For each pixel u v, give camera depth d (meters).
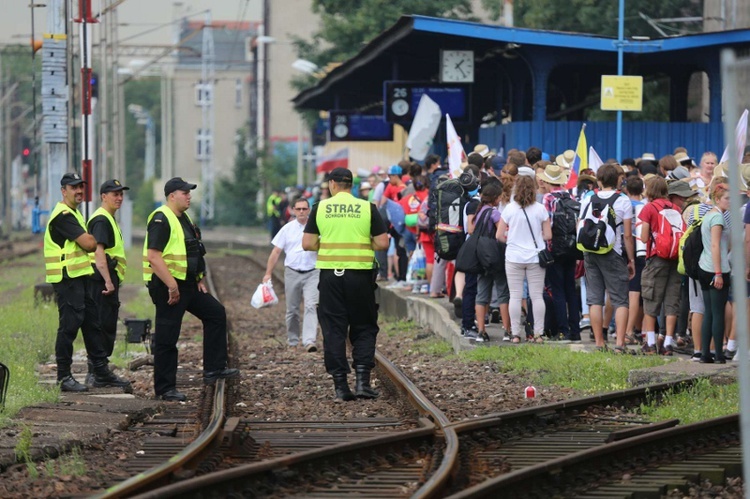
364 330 33.34
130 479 19.72
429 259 52.62
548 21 105.44
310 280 45.16
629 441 23.19
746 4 86.94
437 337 46.69
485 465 22.67
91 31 68.94
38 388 32.53
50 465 22.83
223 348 34.06
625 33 103.19
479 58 73.31
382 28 133.62
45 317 52.81
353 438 26.23
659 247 36.09
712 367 32.72
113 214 34.97
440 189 42.84
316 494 20.48
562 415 28.36
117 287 35.09
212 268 104.25
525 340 40.78
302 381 36.31
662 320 39.00
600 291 37.81
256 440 26.05
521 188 38.66
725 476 22.58
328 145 155.38
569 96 79.19
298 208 44.88
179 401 32.53
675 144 67.00
